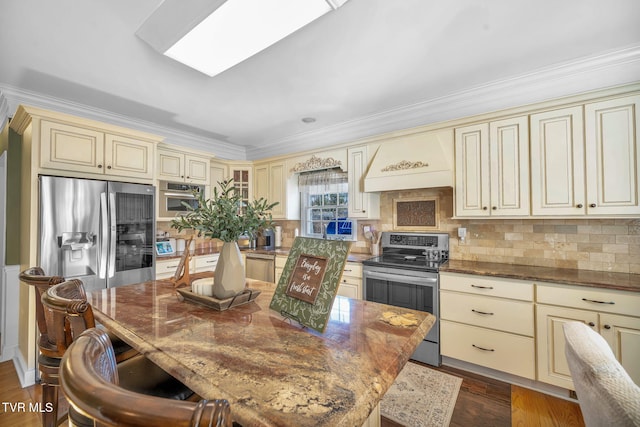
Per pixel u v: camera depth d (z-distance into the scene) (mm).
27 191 2330
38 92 2592
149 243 2924
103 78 2365
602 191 1986
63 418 1349
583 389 627
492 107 2602
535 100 2396
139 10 1605
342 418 552
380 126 3305
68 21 1692
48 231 2250
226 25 1635
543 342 1979
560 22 1751
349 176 3355
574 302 1877
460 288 2316
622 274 2074
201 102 2873
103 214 2537
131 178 2838
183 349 857
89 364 467
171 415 352
